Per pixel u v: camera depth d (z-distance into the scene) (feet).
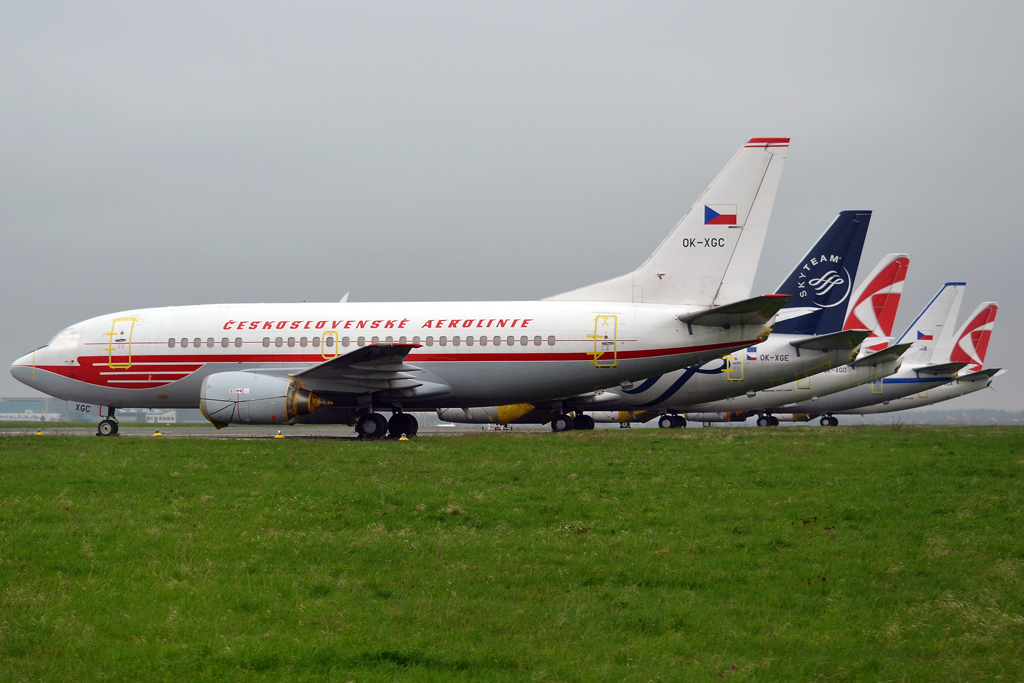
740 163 413.18
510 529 175.83
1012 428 590.55
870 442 370.73
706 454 311.06
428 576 138.41
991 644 108.17
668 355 405.39
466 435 429.38
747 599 127.24
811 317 522.88
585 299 423.64
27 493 209.87
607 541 164.25
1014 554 154.30
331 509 191.93
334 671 97.76
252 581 132.87
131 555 147.23
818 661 102.27
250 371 427.74
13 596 122.21
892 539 166.91
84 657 101.04
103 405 454.81
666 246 417.90
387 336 419.95
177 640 107.04
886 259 621.72
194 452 315.17
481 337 414.21
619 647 106.52
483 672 98.27
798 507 199.52
